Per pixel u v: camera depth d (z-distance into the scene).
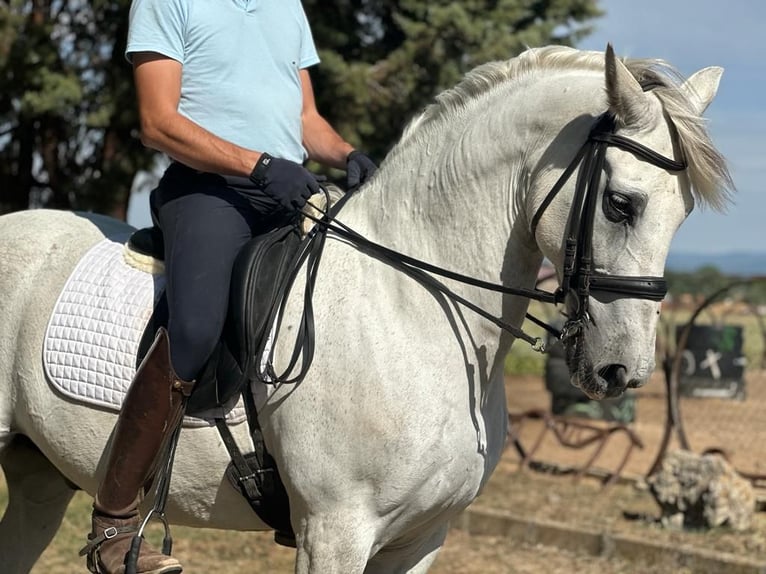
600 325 2.49
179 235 2.83
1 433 3.19
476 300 2.77
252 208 2.91
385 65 8.73
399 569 2.99
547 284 10.45
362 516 2.71
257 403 2.80
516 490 7.66
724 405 12.75
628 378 2.47
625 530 6.50
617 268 2.47
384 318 2.73
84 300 3.04
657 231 2.45
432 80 8.77
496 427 2.88
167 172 2.97
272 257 2.85
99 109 8.25
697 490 6.53
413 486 2.68
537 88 2.71
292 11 3.07
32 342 3.09
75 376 2.99
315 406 2.71
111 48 8.70
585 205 2.51
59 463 3.14
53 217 3.34
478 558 5.88
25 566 3.44
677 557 5.69
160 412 2.78
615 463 8.92
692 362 13.30
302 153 3.07
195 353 2.76
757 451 9.66
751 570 5.42
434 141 2.85
